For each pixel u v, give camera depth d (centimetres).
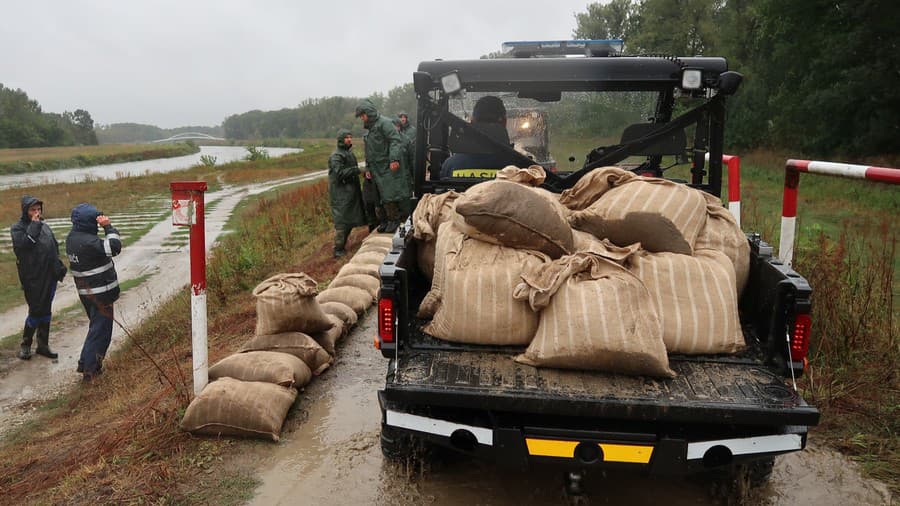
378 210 954
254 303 779
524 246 304
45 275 727
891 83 2266
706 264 295
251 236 1313
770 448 265
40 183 4278
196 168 4875
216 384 389
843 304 482
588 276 278
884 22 2223
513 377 273
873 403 399
